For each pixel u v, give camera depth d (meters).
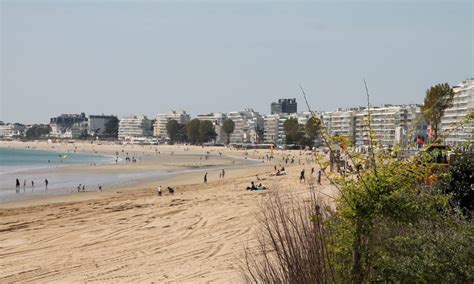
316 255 6.68
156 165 103.50
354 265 6.25
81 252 18.45
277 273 7.44
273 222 8.69
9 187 55.81
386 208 6.16
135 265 15.97
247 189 42.81
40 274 15.48
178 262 15.99
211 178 67.88
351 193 6.29
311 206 7.67
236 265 14.21
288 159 122.62
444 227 6.71
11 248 19.66
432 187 7.01
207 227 22.22
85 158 145.00
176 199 36.69
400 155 6.49
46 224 26.00
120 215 28.20
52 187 55.78
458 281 6.16
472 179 10.58
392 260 6.20
